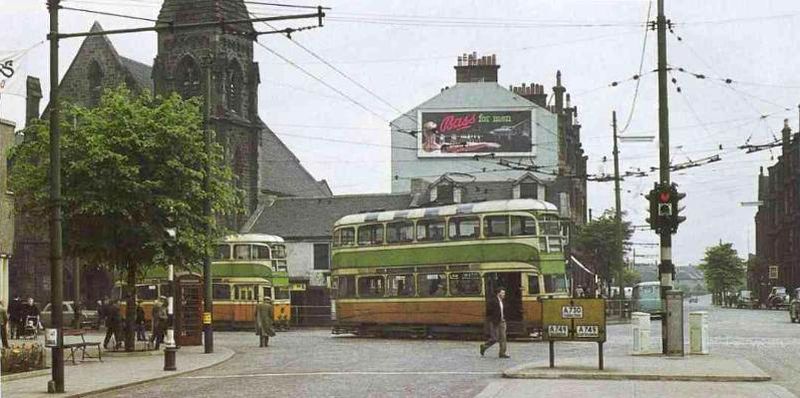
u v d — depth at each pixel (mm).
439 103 82125
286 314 60094
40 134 33688
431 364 27266
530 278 40125
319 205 77438
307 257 74812
